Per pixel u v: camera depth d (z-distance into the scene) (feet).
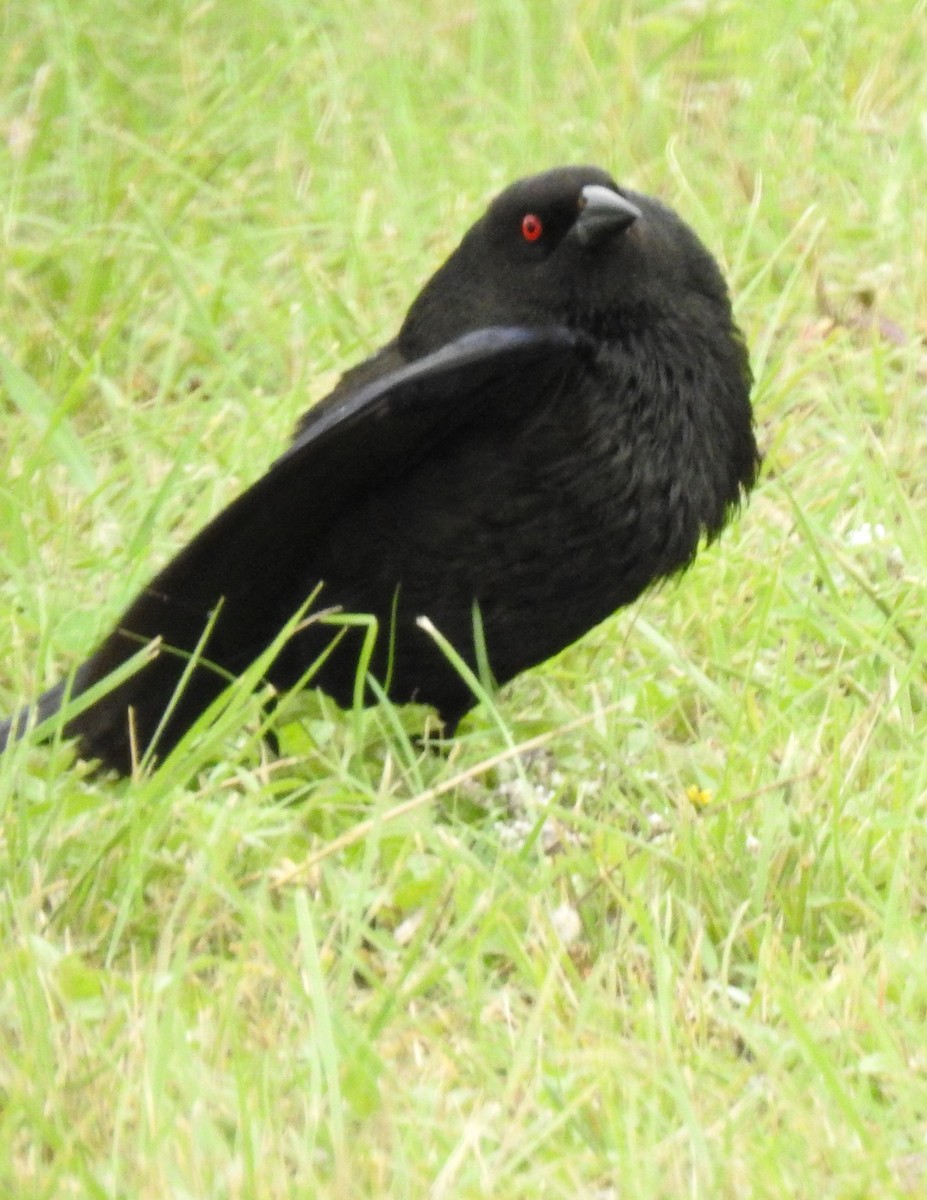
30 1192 22.50
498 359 30.30
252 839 28.60
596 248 31.53
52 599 35.04
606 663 34.99
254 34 53.06
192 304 42.01
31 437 39.91
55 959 26.21
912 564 35.78
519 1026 25.93
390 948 27.12
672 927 27.78
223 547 29.50
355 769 31.19
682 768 31.12
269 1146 23.04
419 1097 24.22
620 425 31.50
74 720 30.32
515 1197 22.45
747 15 52.39
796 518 35.12
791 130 48.42
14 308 44.29
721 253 44.04
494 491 31.19
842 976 25.93
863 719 31.19
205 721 29.17
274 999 26.11
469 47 53.47
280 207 46.85
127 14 53.31
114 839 28.17
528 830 30.14
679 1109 23.41
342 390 33.96
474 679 30.71
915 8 51.75
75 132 47.67
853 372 41.39
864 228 45.47
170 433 40.24
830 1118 23.71
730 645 34.81
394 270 44.70
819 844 28.53
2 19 52.44
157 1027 24.49
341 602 32.04
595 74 50.47
